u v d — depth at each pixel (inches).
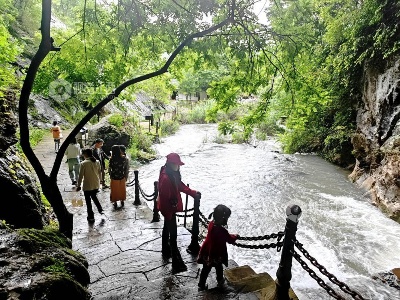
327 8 553.3
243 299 166.6
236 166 687.1
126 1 223.9
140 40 247.3
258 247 172.6
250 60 251.6
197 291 183.8
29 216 224.8
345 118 687.7
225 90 270.1
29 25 768.9
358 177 542.3
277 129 1076.5
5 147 242.4
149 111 1254.9
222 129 295.1
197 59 254.2
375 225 376.2
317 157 762.8
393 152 410.3
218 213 174.2
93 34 238.1
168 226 214.4
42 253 156.4
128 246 249.1
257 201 471.5
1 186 211.5
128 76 346.6
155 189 296.7
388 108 466.6
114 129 676.7
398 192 397.1
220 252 175.2
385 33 445.7
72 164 409.4
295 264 303.6
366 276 279.1
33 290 122.1
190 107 1690.5
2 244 148.0
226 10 228.5
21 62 717.3
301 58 260.8
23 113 185.5
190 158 769.6
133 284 193.0
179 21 227.9
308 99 275.6
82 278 169.9
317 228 372.8
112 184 331.3
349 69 587.2
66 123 894.4
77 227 286.5
